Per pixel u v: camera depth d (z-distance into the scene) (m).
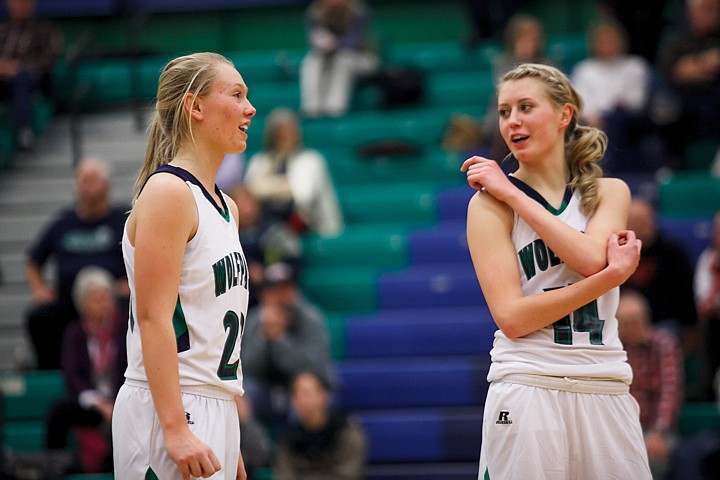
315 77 18.53
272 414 12.97
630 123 16.34
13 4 19.11
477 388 13.62
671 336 11.90
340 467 12.13
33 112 18.70
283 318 13.12
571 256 5.99
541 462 5.96
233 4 21.47
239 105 6.02
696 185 15.66
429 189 16.69
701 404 12.54
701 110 16.34
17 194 17.91
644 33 18.83
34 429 13.51
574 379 6.03
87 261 14.30
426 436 13.12
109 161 18.36
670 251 13.25
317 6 19.30
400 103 18.56
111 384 12.85
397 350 14.39
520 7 19.72
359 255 15.70
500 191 6.15
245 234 14.52
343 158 17.58
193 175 5.94
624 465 6.07
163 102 6.05
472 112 18.34
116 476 5.83
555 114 6.29
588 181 6.32
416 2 21.31
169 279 5.65
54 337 14.30
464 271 15.24
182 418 5.55
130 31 20.80
